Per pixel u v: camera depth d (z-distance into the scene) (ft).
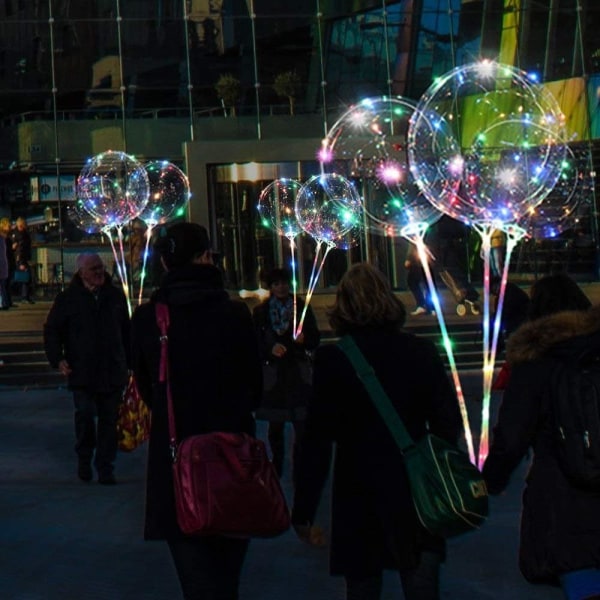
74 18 106.73
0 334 81.87
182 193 94.07
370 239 108.88
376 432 18.07
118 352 40.29
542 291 19.70
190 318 19.45
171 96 107.96
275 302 35.60
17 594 26.30
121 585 26.91
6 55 106.01
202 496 17.92
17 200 106.32
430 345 18.75
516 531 31.27
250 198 108.68
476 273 109.91
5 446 50.03
